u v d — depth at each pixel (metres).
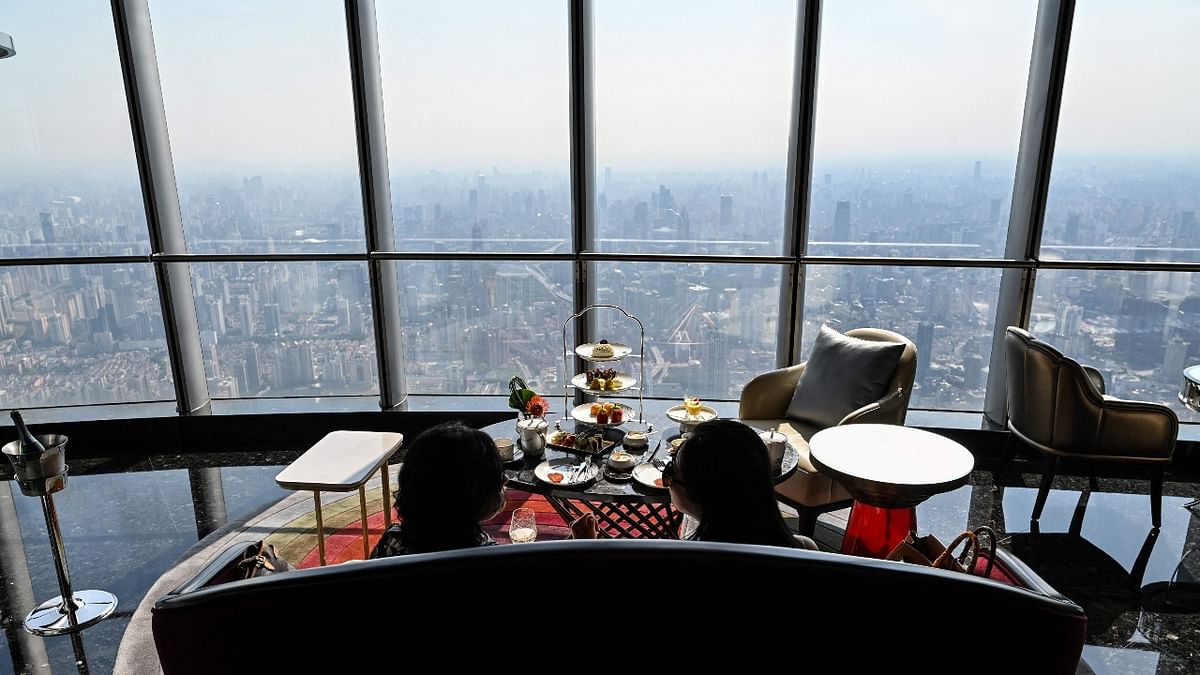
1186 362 4.18
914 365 3.36
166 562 3.12
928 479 2.42
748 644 1.08
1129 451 3.24
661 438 3.08
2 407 4.52
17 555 3.18
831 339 3.62
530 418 3.02
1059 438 3.32
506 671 1.09
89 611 2.70
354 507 3.60
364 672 1.09
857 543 2.79
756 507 1.59
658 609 1.06
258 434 4.56
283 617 1.05
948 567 1.71
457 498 1.54
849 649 1.08
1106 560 3.07
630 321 4.58
